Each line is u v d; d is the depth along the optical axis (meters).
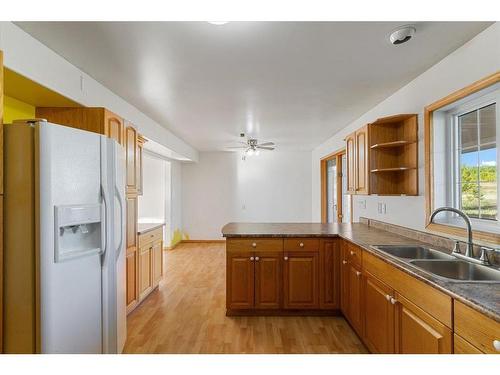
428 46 1.97
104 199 1.83
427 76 2.37
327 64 2.26
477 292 1.22
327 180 6.05
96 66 2.28
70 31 1.78
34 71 1.86
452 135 2.28
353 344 2.42
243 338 2.53
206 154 7.10
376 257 2.05
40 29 1.76
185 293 3.69
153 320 2.90
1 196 1.47
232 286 2.97
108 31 1.78
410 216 2.66
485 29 1.76
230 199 7.09
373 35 1.83
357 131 3.13
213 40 1.89
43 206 1.46
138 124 3.50
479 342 1.10
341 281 2.91
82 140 1.69
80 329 1.67
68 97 2.19
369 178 2.83
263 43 1.93
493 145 1.91
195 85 2.70
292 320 2.90
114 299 1.97
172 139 4.89
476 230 1.90
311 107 3.41
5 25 1.65
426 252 2.15
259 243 2.96
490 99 1.89
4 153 1.48
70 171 1.61
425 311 1.45
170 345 2.41
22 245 1.48
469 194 2.13
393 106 2.95
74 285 1.63
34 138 1.48
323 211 6.06
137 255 3.16
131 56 2.12
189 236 7.14
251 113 3.66
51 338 1.48
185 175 7.12
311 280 2.96
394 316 1.77
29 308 1.48
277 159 7.05
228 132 4.82
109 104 2.81
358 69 2.36
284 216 7.04
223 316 3.00
